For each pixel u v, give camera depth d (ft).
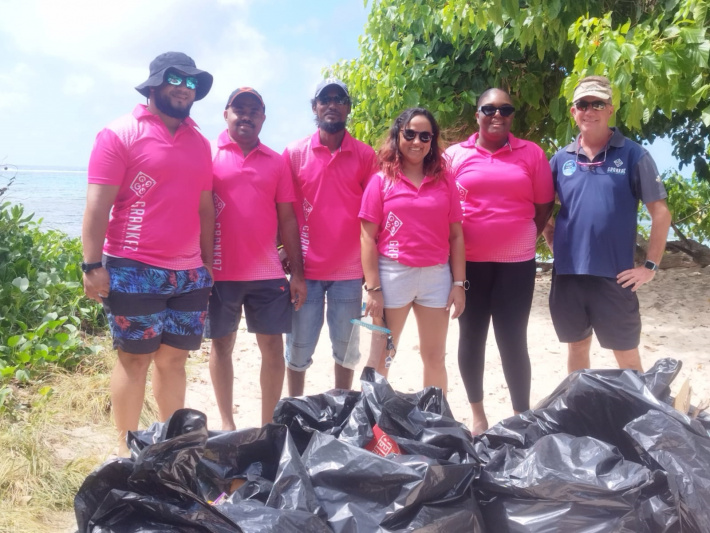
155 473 6.66
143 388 11.49
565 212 12.32
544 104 25.08
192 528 6.48
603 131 11.98
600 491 7.09
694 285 26.55
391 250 12.05
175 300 11.44
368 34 26.68
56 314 18.49
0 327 17.34
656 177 11.75
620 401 8.40
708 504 6.84
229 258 12.20
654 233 11.78
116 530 6.59
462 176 12.64
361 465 7.02
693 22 17.31
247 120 12.00
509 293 12.53
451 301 12.34
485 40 23.29
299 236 12.75
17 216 23.97
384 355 12.37
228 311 12.53
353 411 8.09
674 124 26.76
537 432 8.76
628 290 12.01
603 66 16.88
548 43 21.13
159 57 10.96
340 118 12.36
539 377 17.29
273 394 12.78
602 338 12.28
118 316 10.96
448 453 7.74
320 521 6.63
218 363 13.12
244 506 6.70
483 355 13.32
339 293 12.82
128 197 10.87
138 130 10.82
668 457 7.23
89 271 10.66
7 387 14.43
